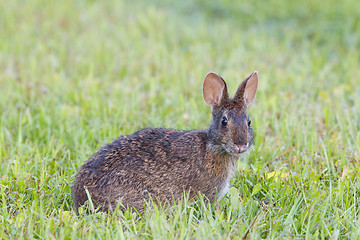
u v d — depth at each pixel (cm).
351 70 1741
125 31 2291
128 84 1593
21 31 2248
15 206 824
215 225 753
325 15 2419
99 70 1770
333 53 2036
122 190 823
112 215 780
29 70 1738
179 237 710
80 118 1243
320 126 1204
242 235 723
